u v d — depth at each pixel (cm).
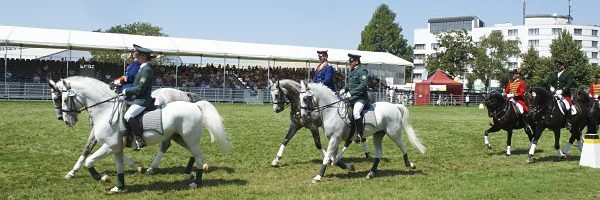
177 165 1191
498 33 6838
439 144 1697
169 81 4153
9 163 1141
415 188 963
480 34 12812
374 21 8625
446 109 4131
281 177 1098
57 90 919
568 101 1427
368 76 1083
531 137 1515
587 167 1219
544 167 1245
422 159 1392
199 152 965
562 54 5862
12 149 1316
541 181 1020
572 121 1425
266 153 1403
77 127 1805
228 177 1086
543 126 1388
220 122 977
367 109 1095
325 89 1073
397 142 1162
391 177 1104
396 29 8569
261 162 1271
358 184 1009
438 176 1105
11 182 968
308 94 1045
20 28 3659
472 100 5575
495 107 1478
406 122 1176
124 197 880
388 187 975
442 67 6556
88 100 913
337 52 4803
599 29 12431
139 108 905
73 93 904
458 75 6556
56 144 1424
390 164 1298
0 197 863
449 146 1656
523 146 1706
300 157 1356
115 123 902
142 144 909
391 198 876
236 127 1995
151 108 930
